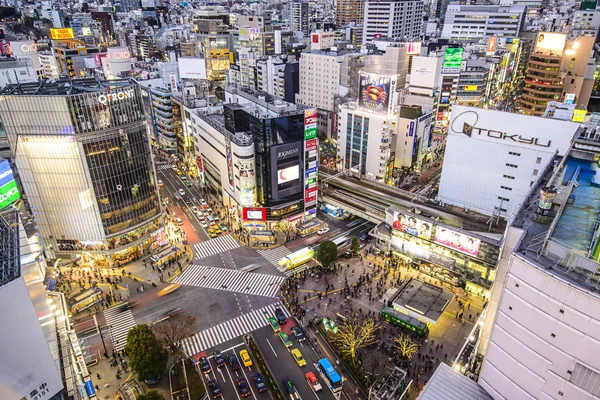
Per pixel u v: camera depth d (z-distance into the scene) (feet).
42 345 147.33
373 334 258.37
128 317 279.28
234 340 260.21
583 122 336.08
